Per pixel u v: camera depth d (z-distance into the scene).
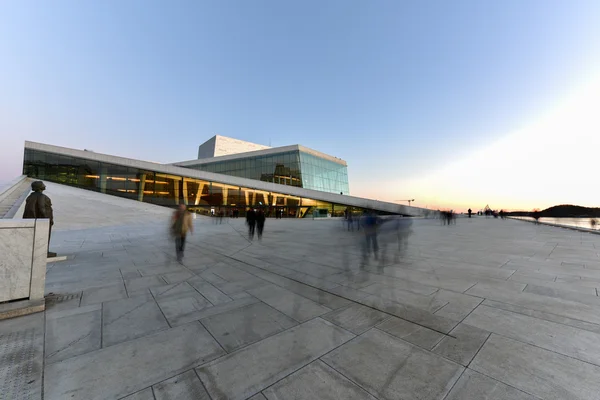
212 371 2.20
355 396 1.91
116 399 1.86
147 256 7.36
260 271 5.66
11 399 1.81
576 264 6.23
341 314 3.39
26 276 3.49
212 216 33.78
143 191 31.55
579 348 2.52
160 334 2.85
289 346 2.60
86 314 3.36
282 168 41.47
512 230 16.69
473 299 3.88
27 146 28.69
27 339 2.69
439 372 2.17
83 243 9.80
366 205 37.81
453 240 11.12
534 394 1.90
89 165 29.91
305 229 16.92
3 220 3.39
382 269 5.80
